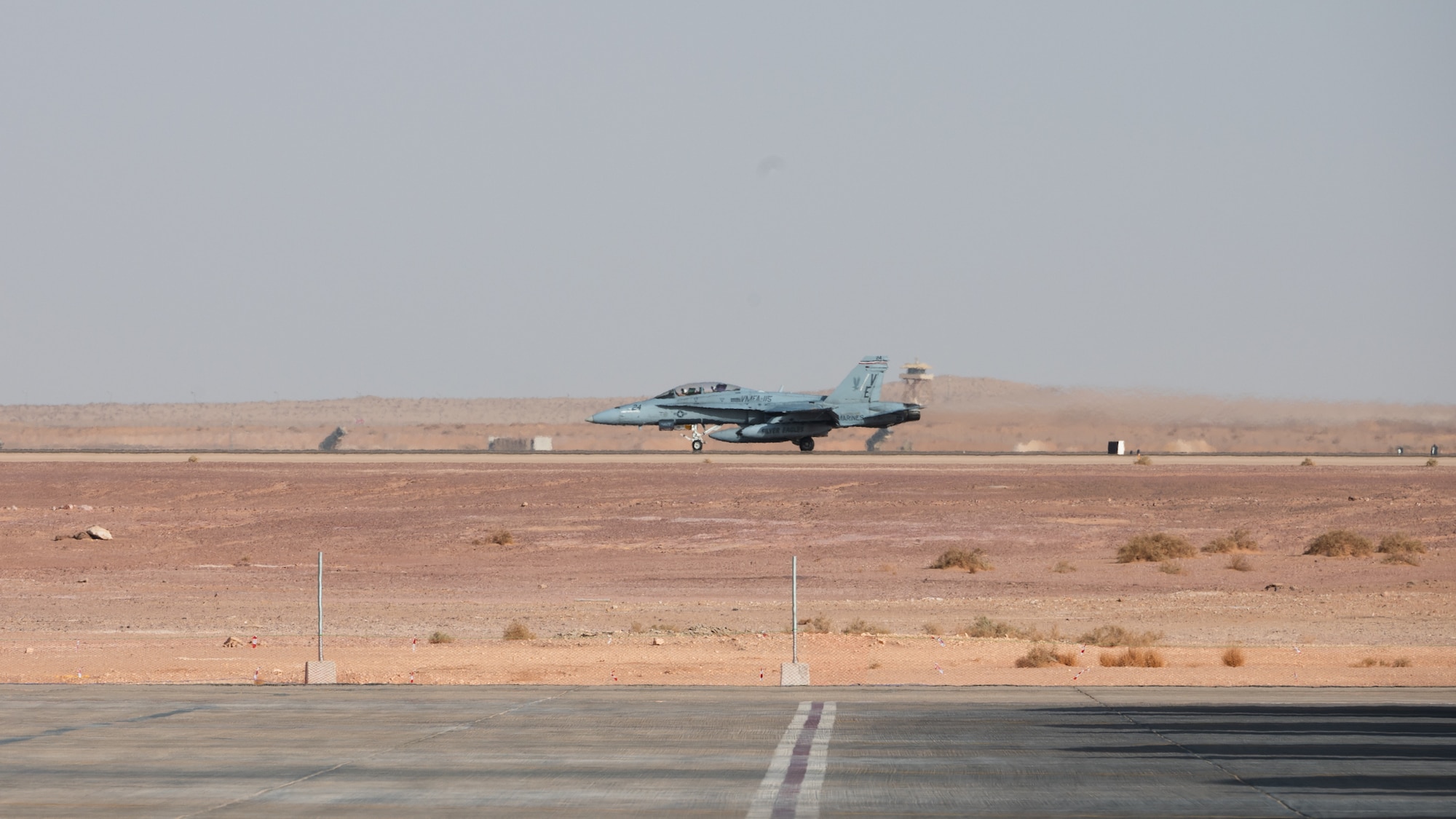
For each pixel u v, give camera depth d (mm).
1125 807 46438
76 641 109875
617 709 68000
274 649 104375
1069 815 45312
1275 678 84812
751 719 64562
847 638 108500
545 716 65625
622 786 49781
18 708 68250
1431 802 47156
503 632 117375
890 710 67625
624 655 99062
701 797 48031
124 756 55531
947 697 72625
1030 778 51219
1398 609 132500
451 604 140125
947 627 121250
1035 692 75125
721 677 86875
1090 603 138500
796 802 47250
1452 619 125875
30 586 154875
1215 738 59406
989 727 62219
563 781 50656
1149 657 94750
